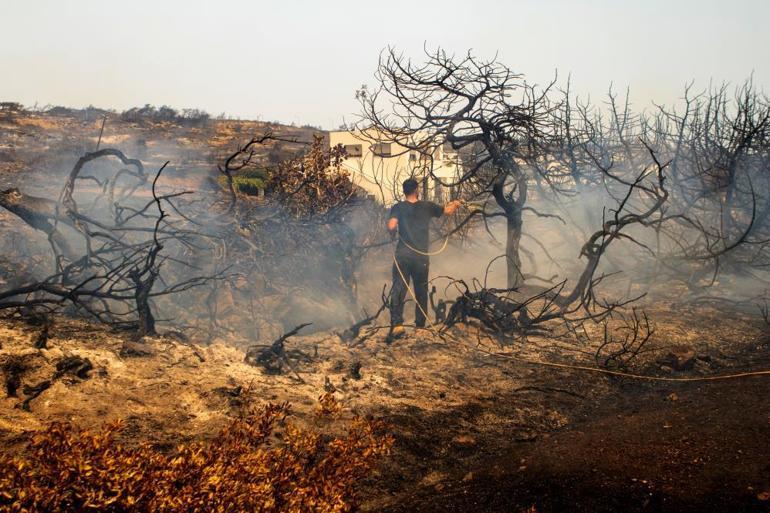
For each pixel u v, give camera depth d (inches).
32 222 274.8
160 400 183.6
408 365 251.3
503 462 168.6
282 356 231.8
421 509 145.1
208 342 266.7
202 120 2285.9
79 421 163.0
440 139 381.1
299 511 115.3
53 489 95.7
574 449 170.4
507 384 235.9
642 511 135.2
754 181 461.1
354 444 132.6
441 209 309.4
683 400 211.0
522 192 357.1
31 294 276.5
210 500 103.7
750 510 130.3
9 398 168.4
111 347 216.2
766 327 309.0
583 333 301.0
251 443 126.8
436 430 191.5
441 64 336.8
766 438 161.8
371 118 365.7
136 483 99.0
